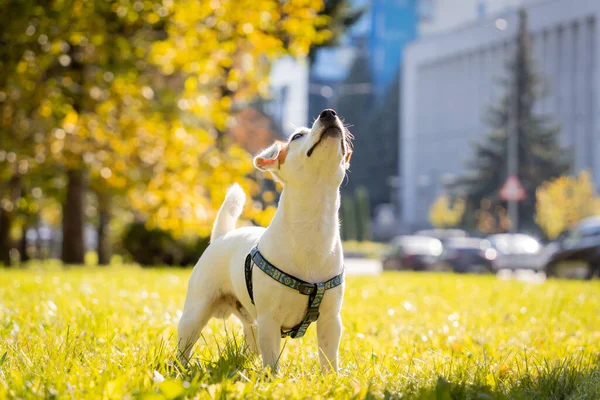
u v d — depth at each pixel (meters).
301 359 5.22
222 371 4.45
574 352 6.04
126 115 14.17
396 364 5.02
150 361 4.65
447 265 29.19
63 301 8.36
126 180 13.66
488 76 74.25
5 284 10.76
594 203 45.88
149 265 23.39
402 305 9.39
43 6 13.16
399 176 88.12
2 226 26.03
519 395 4.05
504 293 11.78
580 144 64.12
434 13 101.62
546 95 58.00
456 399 3.95
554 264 23.09
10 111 13.89
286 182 4.60
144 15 13.66
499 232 54.72
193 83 13.79
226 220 5.50
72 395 3.69
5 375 4.29
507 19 71.25
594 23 63.41
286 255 4.53
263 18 13.91
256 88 14.61
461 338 6.74
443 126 79.88
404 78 85.75
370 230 78.50
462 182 59.06
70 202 21.89
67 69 15.51
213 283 5.12
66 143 13.73
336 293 4.64
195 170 13.85
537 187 53.97
